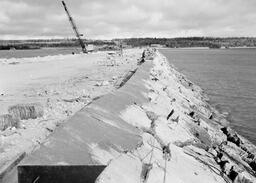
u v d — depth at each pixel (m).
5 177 5.11
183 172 7.24
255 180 9.84
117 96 10.59
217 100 28.53
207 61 88.44
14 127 7.88
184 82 33.19
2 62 39.78
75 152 5.74
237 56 126.06
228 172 9.35
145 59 32.91
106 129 7.36
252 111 23.73
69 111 9.79
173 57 111.69
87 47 91.50
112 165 5.62
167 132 9.72
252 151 14.28
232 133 15.62
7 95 13.87
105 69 26.62
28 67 32.09
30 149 6.37
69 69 28.62
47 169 5.16
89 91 14.20
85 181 5.36
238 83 41.03
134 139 7.39
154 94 14.05
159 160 7.14
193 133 12.55
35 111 8.89
